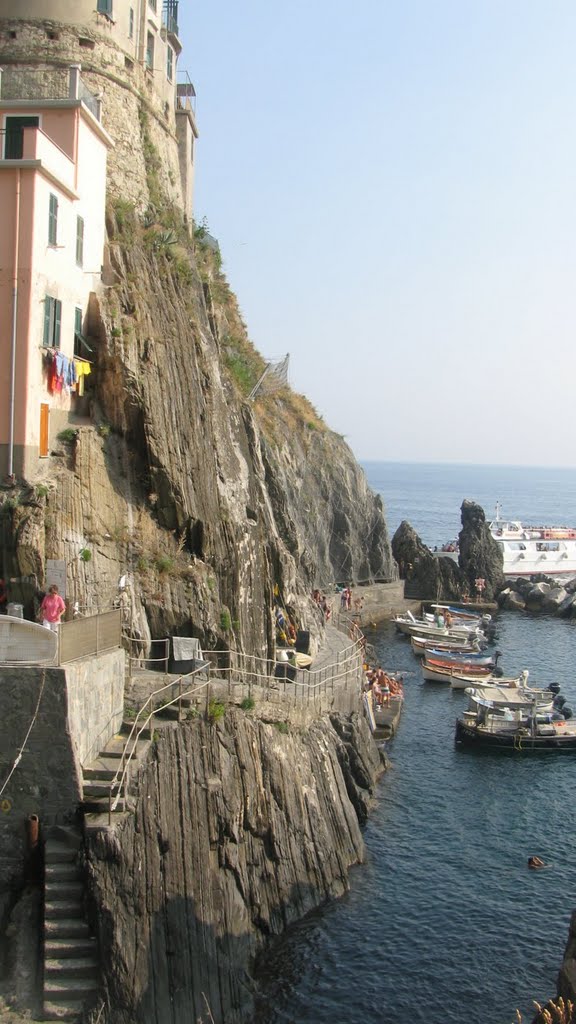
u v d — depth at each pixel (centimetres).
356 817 3509
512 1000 2622
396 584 9062
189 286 3978
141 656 2909
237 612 3519
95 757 2381
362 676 4722
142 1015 2075
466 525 10181
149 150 4347
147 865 2225
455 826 3769
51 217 2889
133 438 3162
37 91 3822
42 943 2073
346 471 8881
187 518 3228
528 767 4525
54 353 2858
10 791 2197
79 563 2775
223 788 2609
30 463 2781
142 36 4331
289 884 2861
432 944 2875
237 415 4338
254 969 2609
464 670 6303
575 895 3238
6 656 2239
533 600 9638
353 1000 2575
